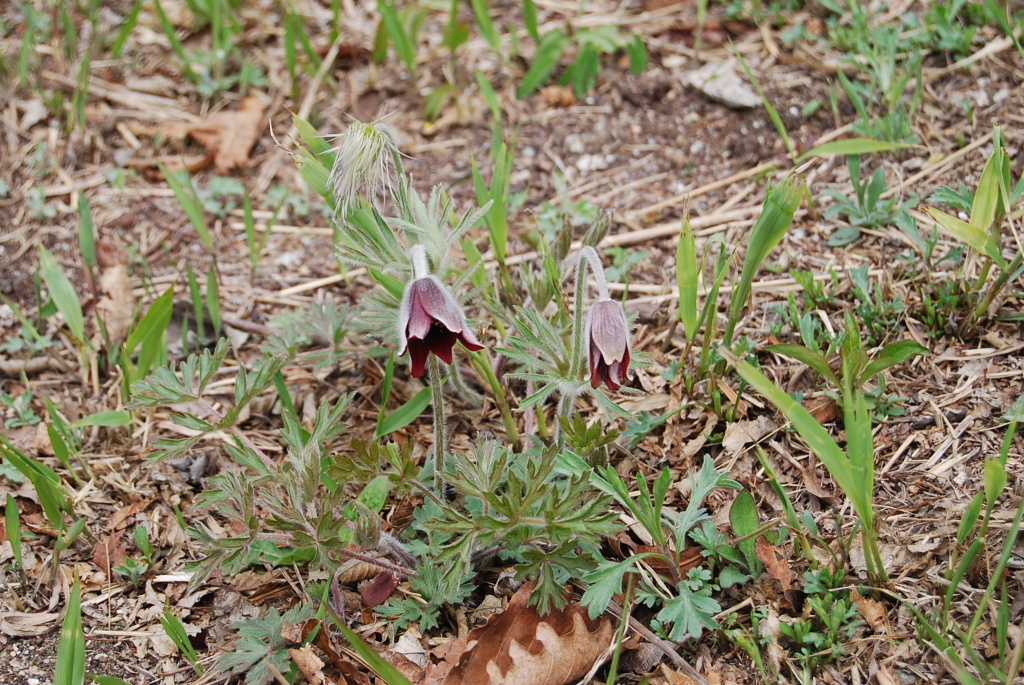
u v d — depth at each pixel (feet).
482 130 3.96
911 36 3.95
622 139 3.91
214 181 3.89
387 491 3.33
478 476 3.14
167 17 4.11
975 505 3.09
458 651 3.14
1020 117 3.76
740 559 3.19
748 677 3.11
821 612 3.11
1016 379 3.38
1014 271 3.46
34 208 3.83
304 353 3.58
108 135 3.99
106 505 3.40
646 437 3.41
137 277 3.75
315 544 3.13
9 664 3.19
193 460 3.46
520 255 3.71
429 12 4.34
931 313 3.46
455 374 3.44
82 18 4.29
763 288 3.60
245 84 4.07
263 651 3.14
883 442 3.35
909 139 3.78
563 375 3.19
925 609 3.14
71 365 3.62
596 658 3.13
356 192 3.21
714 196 3.79
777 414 3.41
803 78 3.95
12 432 3.51
